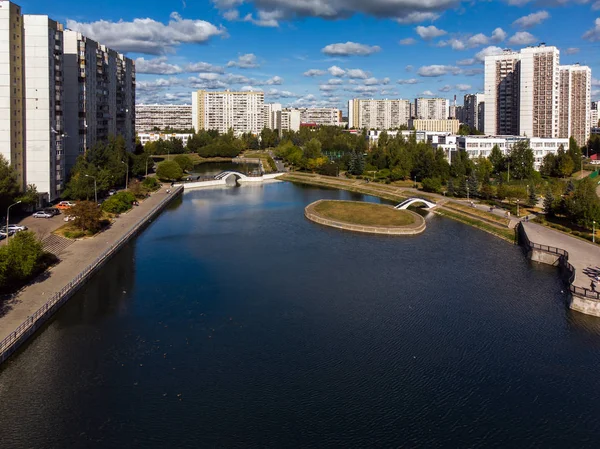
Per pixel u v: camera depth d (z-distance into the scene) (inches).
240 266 5044.3
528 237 5738.2
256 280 4623.5
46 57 6712.6
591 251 5147.6
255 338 3481.8
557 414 2691.9
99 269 4849.9
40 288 4097.0
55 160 7121.1
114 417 2642.7
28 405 2726.4
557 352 3316.9
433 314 3897.6
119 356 3218.5
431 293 4340.6
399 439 2491.4
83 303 4030.5
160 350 3299.7
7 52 6254.9
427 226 7121.1
